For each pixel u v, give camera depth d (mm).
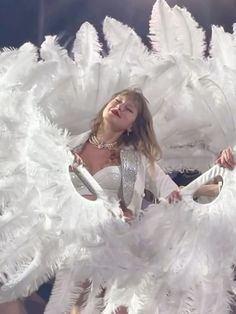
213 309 2094
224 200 2229
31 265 2012
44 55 2445
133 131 2361
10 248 2014
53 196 2059
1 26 3639
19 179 2031
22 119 2055
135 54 2553
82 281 2068
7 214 2025
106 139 2344
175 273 2092
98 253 2020
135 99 2340
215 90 2502
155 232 2135
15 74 2254
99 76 2494
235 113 2490
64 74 2412
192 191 2232
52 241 2051
